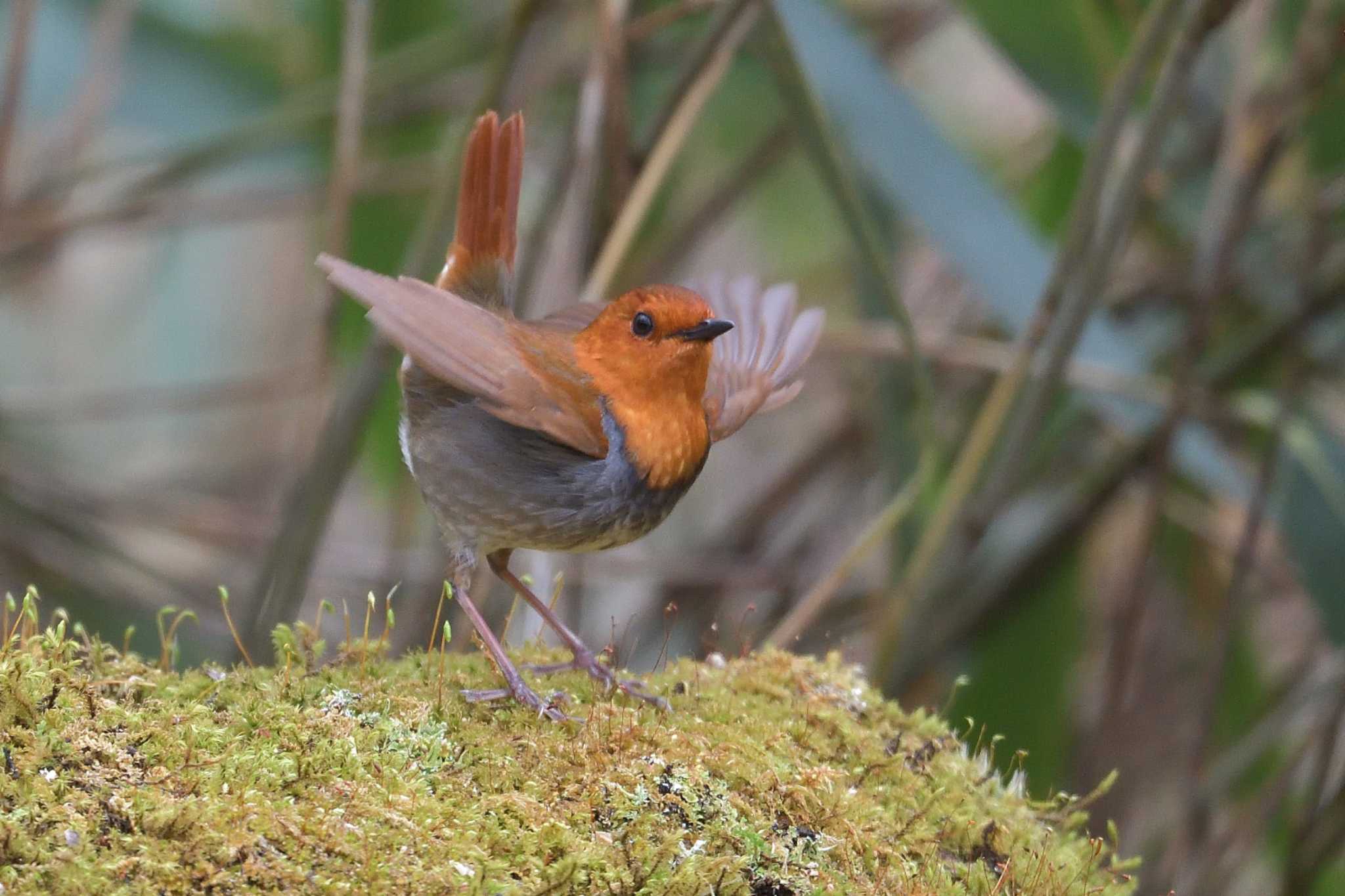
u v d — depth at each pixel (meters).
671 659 6.79
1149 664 12.73
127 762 4.62
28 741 4.55
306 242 17.75
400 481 13.03
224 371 17.84
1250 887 12.10
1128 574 10.89
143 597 13.70
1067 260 8.43
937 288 13.95
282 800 4.62
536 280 11.17
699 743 5.41
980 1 9.95
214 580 14.07
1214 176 11.03
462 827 4.66
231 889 4.22
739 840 4.89
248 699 5.29
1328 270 11.15
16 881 4.09
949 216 9.27
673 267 13.36
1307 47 9.45
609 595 15.97
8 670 4.75
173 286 18.02
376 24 14.02
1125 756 12.27
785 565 13.58
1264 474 9.79
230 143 12.83
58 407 14.01
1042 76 10.01
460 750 5.25
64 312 17.91
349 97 9.54
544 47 13.34
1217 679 10.13
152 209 13.02
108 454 17.50
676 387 6.63
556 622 6.55
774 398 7.34
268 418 17.48
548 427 6.36
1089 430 12.67
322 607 6.00
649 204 9.08
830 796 5.29
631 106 12.12
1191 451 10.66
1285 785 10.50
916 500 9.65
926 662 10.24
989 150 15.99
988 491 8.94
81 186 14.70
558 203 10.11
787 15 9.47
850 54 9.48
